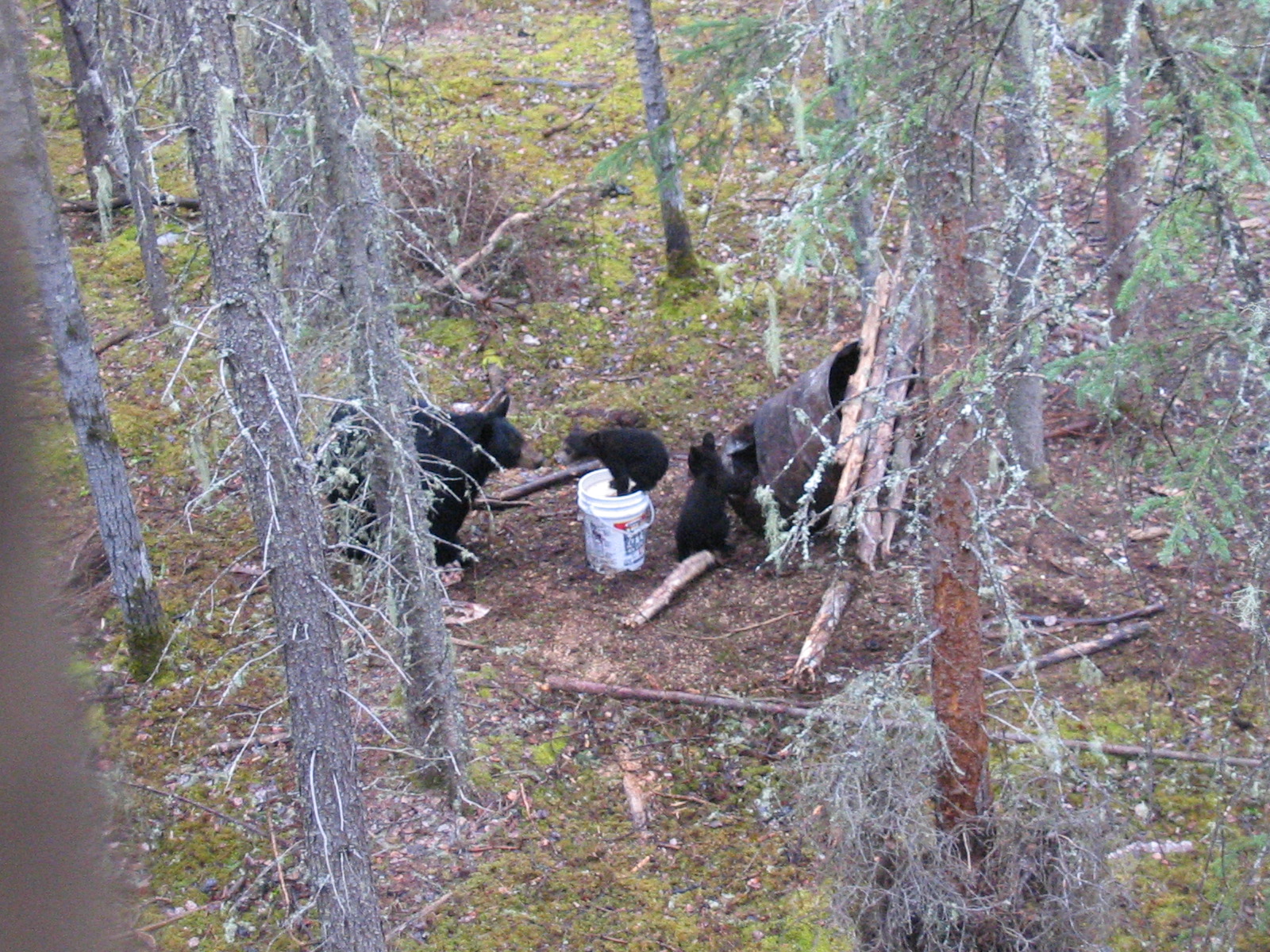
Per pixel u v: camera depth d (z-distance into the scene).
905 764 4.32
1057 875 4.44
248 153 3.50
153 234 9.53
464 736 5.77
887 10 3.95
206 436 4.31
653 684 6.59
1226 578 7.09
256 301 3.61
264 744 6.29
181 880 5.48
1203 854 5.36
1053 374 3.51
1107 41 5.70
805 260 3.75
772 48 5.45
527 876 5.44
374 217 4.80
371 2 4.84
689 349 10.08
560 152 13.00
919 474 5.12
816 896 5.23
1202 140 3.27
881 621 6.93
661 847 5.61
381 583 5.51
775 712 6.30
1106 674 6.51
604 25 16.19
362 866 4.23
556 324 10.48
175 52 3.49
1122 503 3.81
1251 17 3.69
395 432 5.04
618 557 7.59
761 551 7.83
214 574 7.64
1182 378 3.37
